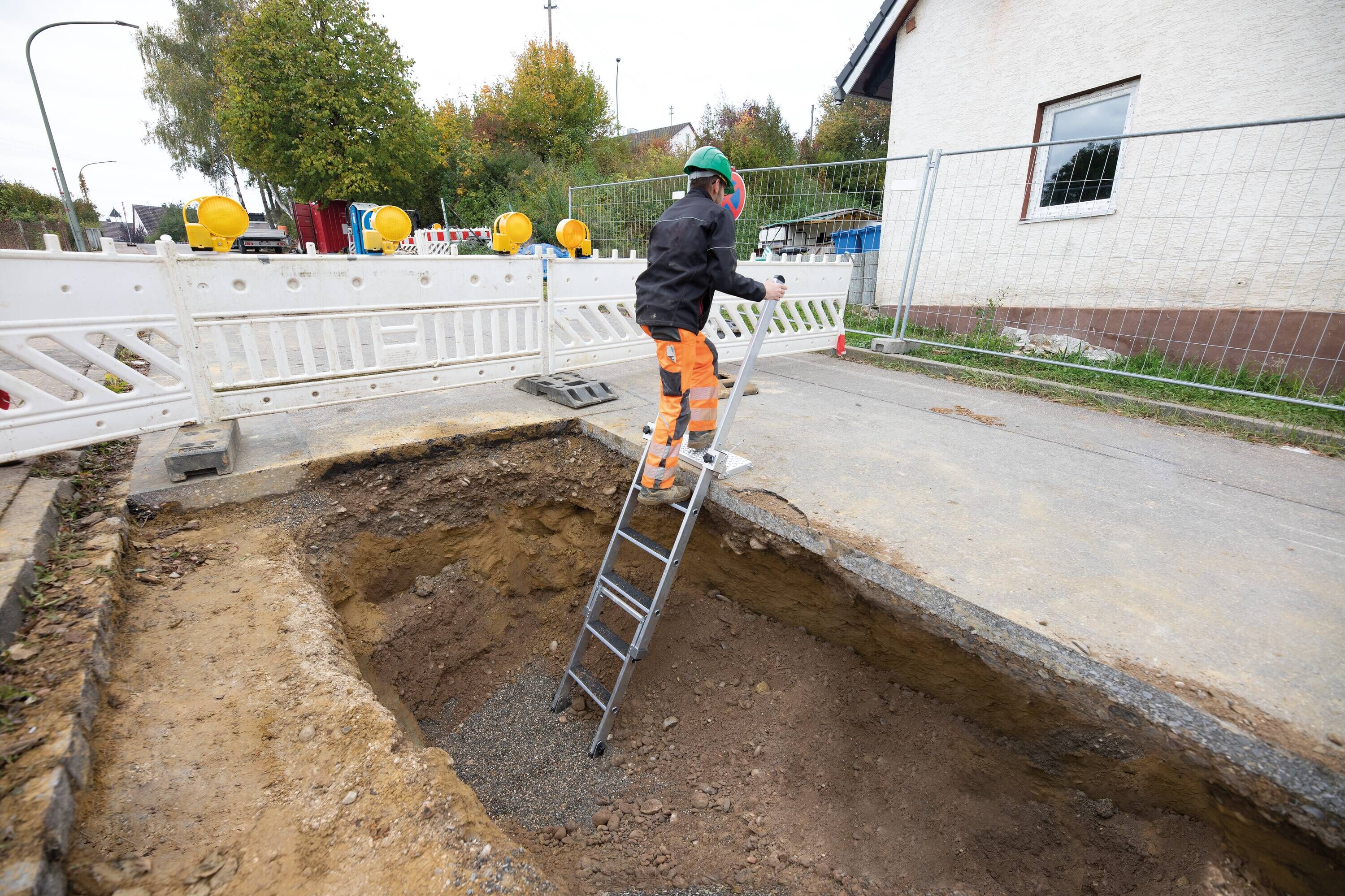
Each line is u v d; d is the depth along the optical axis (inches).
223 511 133.1
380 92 791.7
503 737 146.9
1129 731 84.7
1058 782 99.3
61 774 66.9
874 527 122.6
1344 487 146.9
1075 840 97.6
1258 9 209.9
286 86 747.4
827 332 290.4
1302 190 208.8
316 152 775.7
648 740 141.3
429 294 180.4
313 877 67.2
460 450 162.1
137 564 114.7
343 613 140.5
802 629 140.7
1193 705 78.7
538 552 175.8
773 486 140.1
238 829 70.7
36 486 122.2
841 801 117.1
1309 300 211.2
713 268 114.1
